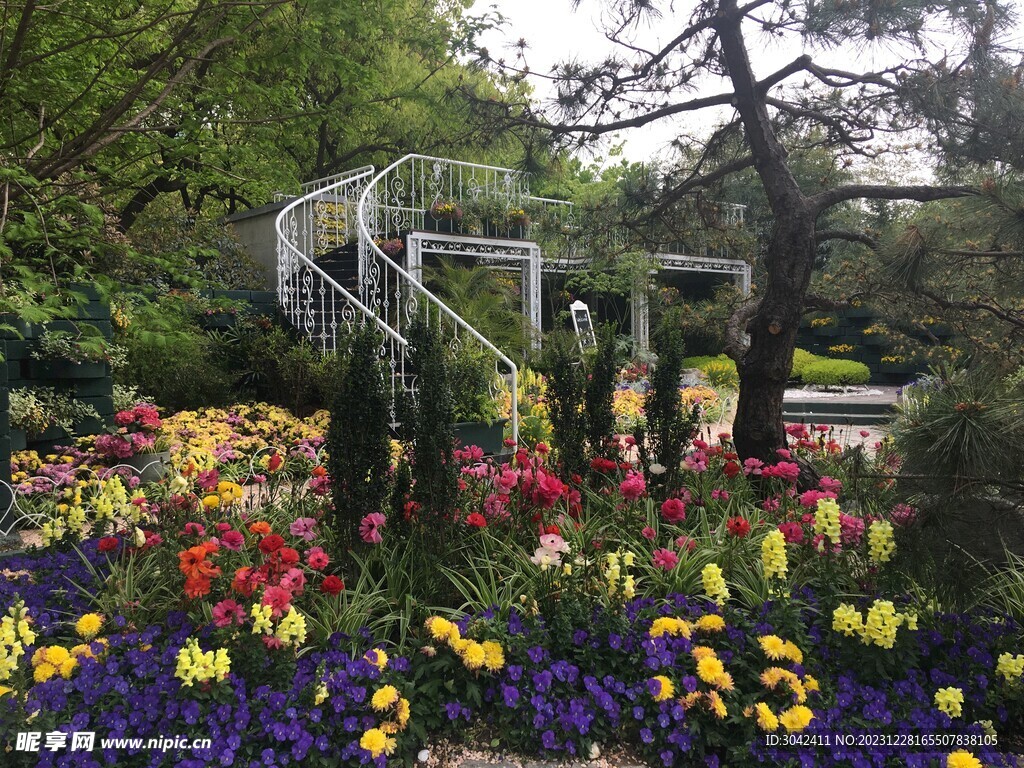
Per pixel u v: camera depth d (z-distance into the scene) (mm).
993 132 3234
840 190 4066
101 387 5500
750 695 2426
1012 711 2537
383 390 3234
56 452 5219
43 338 5047
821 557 3094
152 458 4949
